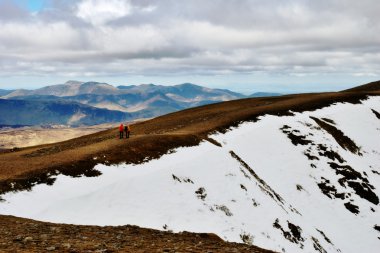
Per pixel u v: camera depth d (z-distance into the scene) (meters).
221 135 52.97
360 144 69.50
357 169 60.22
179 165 36.44
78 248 12.62
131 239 16.05
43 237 14.76
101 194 28.56
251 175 43.62
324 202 49.69
